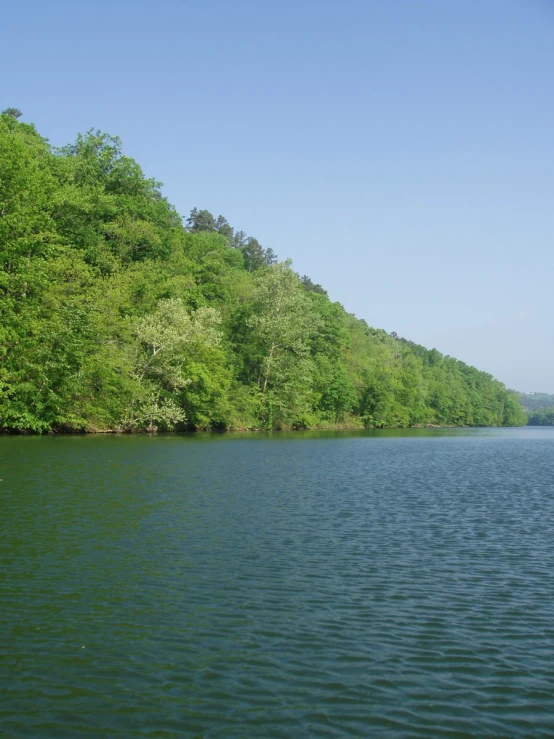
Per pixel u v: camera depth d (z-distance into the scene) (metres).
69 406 47.41
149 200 74.56
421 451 48.66
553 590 11.52
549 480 28.16
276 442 53.09
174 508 18.27
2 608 10.05
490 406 189.75
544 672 8.22
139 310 58.53
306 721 6.96
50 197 49.31
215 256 79.00
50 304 45.25
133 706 7.21
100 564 12.47
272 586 11.46
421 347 180.00
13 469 25.52
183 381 55.88
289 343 74.06
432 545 14.79
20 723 6.82
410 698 7.50
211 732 6.72
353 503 20.52
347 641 9.08
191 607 10.29
